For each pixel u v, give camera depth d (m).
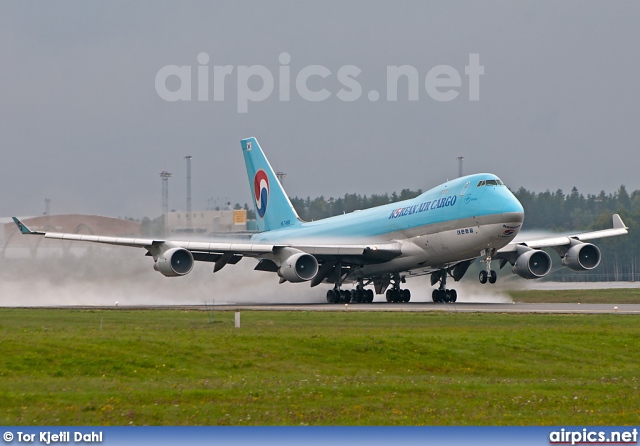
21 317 135.75
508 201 159.88
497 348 97.06
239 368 86.75
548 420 67.06
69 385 76.88
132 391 73.94
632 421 67.25
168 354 89.75
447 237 170.62
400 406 70.50
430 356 93.56
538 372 89.19
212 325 119.25
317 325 119.50
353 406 70.19
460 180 171.50
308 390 75.06
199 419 66.12
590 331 110.44
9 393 72.56
